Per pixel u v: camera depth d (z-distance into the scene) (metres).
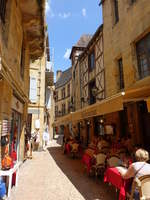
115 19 8.96
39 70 13.46
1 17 4.15
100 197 3.90
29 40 7.76
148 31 6.23
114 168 4.00
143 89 4.15
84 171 6.29
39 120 12.74
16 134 6.54
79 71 15.52
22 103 7.71
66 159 8.81
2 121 4.09
